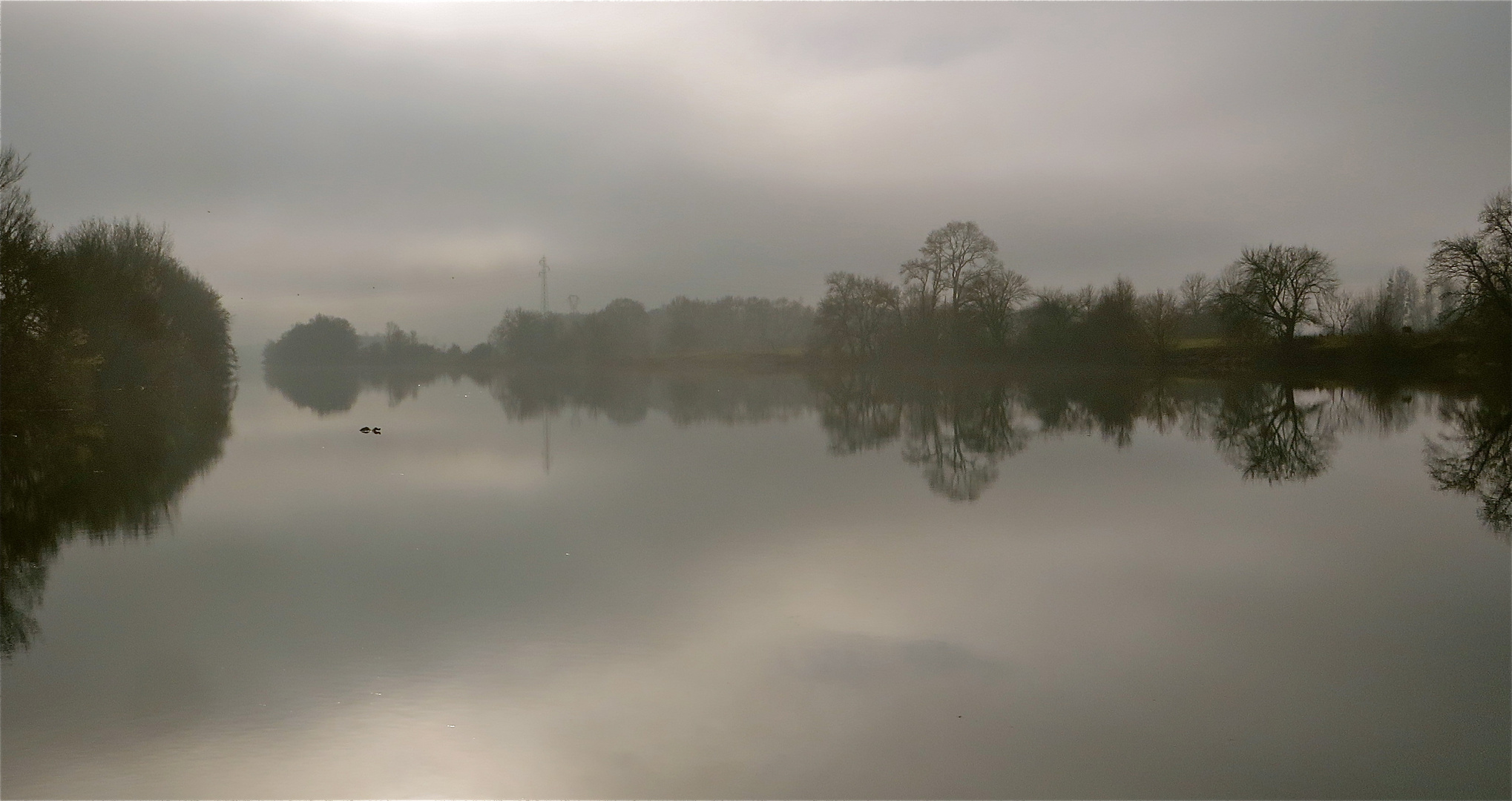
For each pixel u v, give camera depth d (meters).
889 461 23.12
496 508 16.84
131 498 18.28
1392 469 20.89
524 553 13.28
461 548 13.62
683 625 9.94
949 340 76.44
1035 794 6.48
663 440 28.89
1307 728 7.50
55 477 21.23
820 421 35.28
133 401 47.16
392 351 166.25
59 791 6.61
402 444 28.23
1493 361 47.44
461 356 149.62
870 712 7.77
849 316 83.44
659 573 12.05
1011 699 8.02
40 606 10.95
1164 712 7.78
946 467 21.77
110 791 6.62
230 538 14.55
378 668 8.80
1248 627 9.89
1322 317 62.22
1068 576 11.84
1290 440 26.80
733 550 13.30
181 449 27.06
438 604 10.77
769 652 9.12
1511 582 11.57
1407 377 55.31
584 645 9.37
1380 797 6.45
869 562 12.56
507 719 7.68
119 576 12.30
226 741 7.36
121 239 49.44
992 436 28.62
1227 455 23.47
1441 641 9.44
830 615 10.27
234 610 10.67
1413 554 13.01
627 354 123.88
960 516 15.73
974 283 74.44
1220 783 6.64
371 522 15.68
